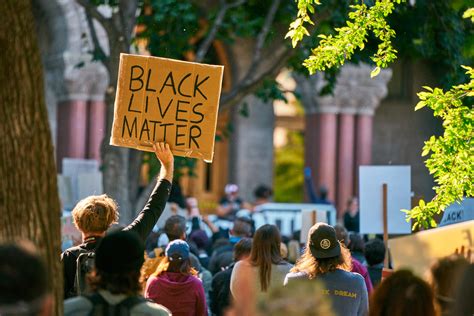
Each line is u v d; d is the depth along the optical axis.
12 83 7.14
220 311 13.61
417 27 22.80
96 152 31.81
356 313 10.03
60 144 32.00
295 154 52.00
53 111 32.03
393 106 34.78
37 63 7.26
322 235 10.09
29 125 7.18
